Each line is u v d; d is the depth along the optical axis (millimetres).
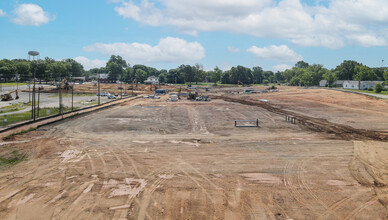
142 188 16125
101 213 13258
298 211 13641
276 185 16688
